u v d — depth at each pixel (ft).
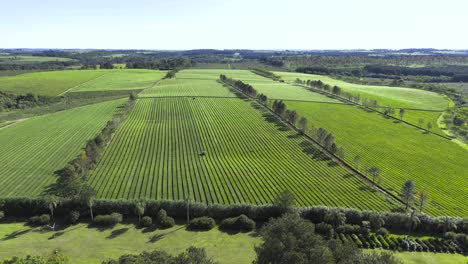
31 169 293.64
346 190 271.69
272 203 245.04
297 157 336.90
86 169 288.92
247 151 350.23
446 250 194.59
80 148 346.54
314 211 221.25
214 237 203.51
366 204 250.16
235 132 409.90
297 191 267.18
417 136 423.23
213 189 266.36
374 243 198.29
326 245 126.93
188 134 399.44
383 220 213.66
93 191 224.94
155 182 274.57
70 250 185.98
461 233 206.69
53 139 375.66
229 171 300.81
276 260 122.62
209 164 314.96
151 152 341.00
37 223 213.25
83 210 222.07
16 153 331.98
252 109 524.11
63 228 210.18
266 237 132.05
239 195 257.75
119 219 214.90
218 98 604.08
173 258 122.93
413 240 202.59
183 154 337.93
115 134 392.27
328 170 308.60
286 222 132.26
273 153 346.13
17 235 200.44
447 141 408.26
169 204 225.76
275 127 431.43
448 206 254.68
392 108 535.60
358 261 118.42
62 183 255.09
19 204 223.10
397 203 253.65
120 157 325.62
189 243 196.13
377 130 441.27
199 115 485.56
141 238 200.54
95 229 209.67
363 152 362.33
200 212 224.74
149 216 223.71
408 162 340.59
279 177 291.17
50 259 128.06
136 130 410.72
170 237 202.28
